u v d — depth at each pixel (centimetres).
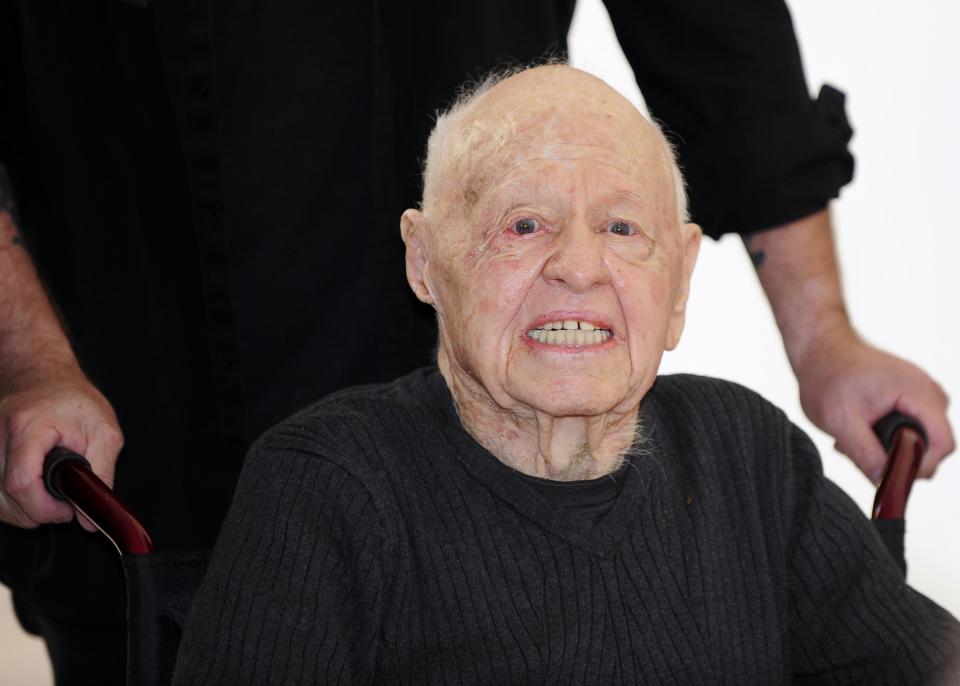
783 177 488
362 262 479
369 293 480
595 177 333
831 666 374
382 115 469
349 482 332
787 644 376
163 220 484
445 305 349
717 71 498
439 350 369
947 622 378
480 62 462
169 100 474
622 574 344
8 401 391
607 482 356
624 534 347
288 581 319
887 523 396
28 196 489
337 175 472
